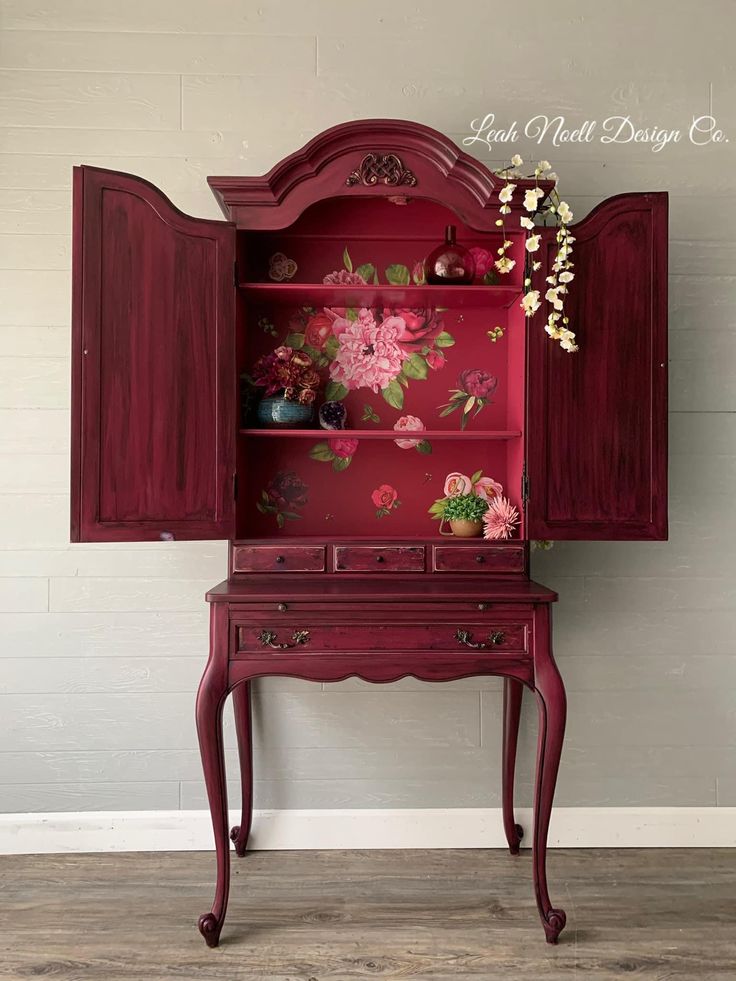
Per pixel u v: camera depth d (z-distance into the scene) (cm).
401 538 212
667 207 203
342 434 212
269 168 237
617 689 240
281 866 222
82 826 233
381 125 199
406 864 224
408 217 235
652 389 204
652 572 241
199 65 236
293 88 237
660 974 173
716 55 241
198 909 199
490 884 212
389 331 239
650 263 203
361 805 238
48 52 234
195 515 199
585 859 228
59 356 234
